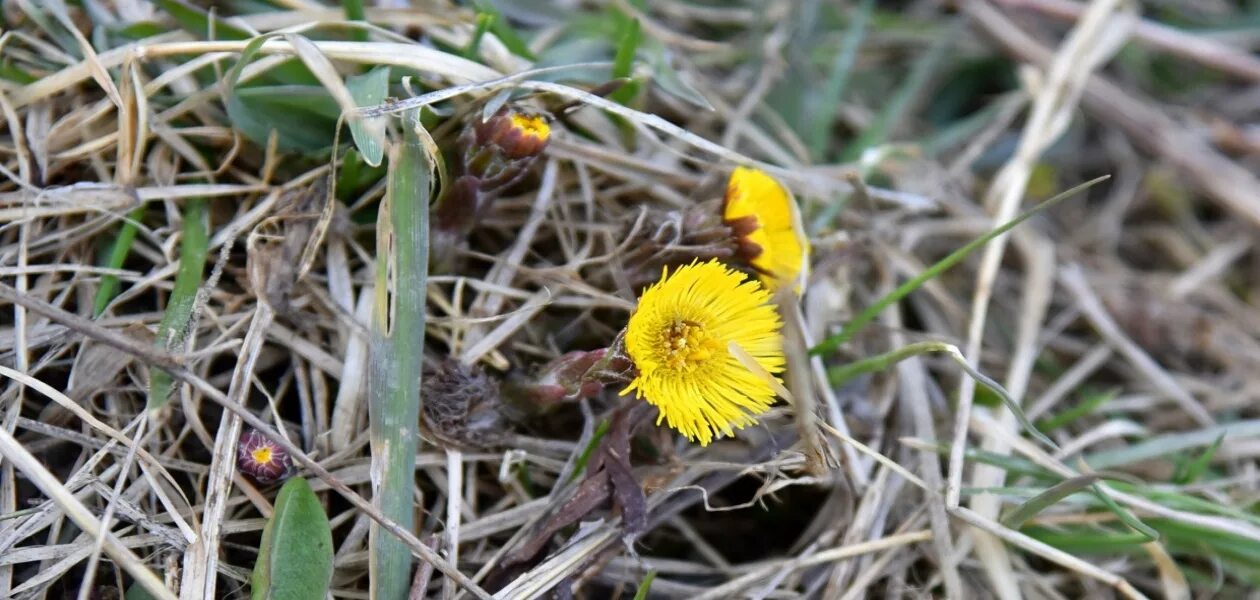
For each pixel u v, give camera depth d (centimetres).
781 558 33
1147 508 33
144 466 30
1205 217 42
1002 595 32
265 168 32
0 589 29
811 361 33
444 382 31
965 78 42
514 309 33
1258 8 43
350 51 32
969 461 34
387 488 29
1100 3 39
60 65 33
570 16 36
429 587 31
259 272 31
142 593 30
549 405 31
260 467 30
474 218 32
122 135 32
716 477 32
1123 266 41
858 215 37
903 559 33
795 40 40
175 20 33
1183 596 32
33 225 32
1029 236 39
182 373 29
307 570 29
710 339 30
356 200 33
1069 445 34
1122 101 41
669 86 34
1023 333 37
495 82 31
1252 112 43
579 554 30
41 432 30
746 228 32
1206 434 35
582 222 34
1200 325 38
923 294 37
